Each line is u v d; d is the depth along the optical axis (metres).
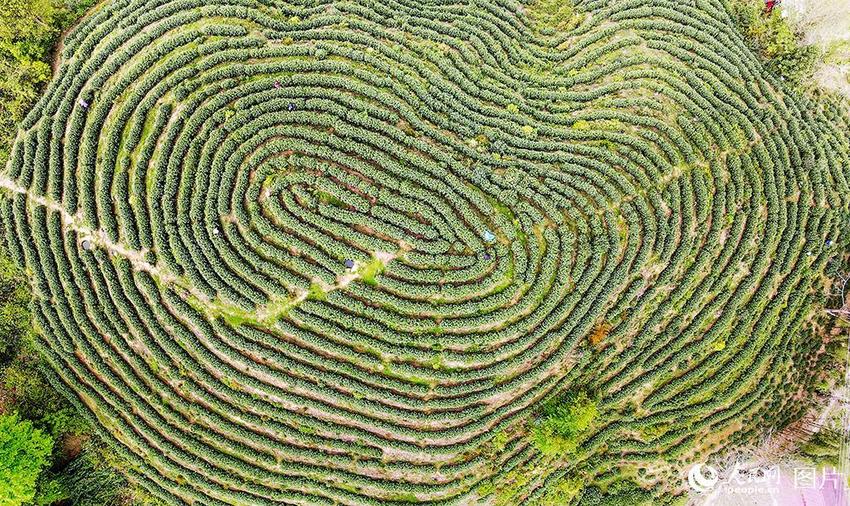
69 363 37.00
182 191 33.44
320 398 34.84
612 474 39.72
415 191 33.03
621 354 36.31
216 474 36.53
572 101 38.22
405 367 33.44
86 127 35.53
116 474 37.91
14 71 36.91
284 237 32.50
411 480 36.38
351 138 33.97
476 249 32.78
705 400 38.69
